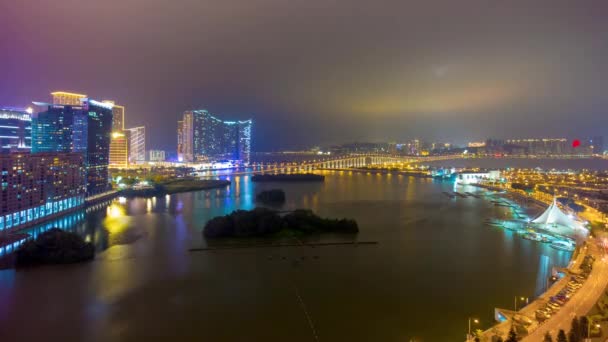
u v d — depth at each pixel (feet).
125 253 630.74
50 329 387.55
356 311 428.56
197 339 370.94
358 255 628.69
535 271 551.18
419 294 472.85
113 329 388.57
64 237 604.08
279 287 494.18
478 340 340.59
